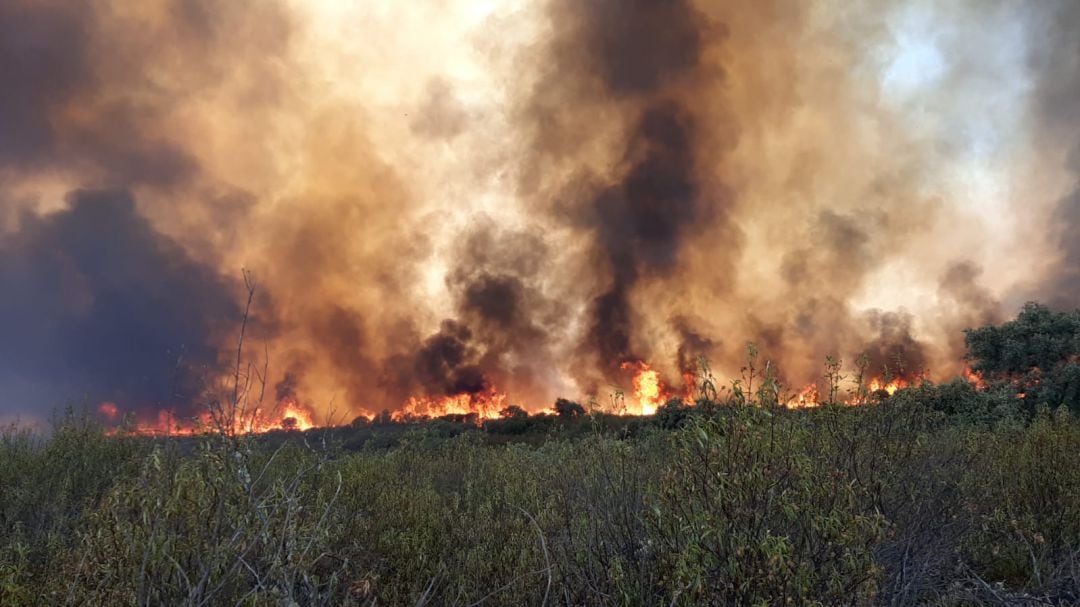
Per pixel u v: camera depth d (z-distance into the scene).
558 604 4.10
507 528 5.11
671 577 3.55
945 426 6.38
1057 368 16.38
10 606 3.26
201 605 2.91
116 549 3.07
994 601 4.93
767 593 3.28
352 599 3.84
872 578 3.40
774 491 3.54
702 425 3.69
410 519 5.20
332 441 5.09
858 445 4.55
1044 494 5.84
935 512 4.93
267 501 3.59
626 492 4.30
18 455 6.81
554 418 21.11
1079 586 5.01
